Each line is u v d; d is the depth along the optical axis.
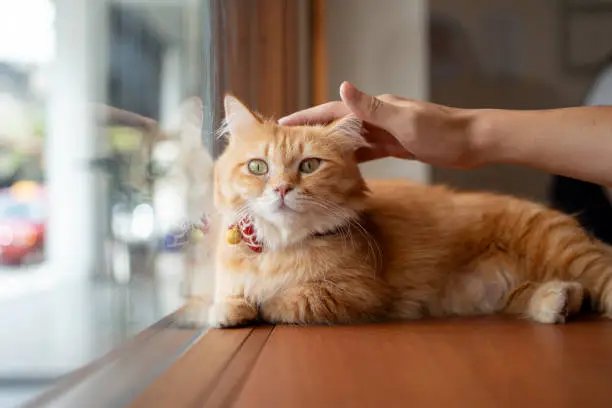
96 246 0.67
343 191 0.53
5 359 0.36
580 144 0.49
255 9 0.68
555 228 0.58
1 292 0.49
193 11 0.69
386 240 0.56
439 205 0.62
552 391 0.30
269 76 0.74
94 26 0.68
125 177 0.73
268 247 0.51
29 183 0.57
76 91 0.67
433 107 0.52
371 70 1.22
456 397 0.29
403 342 0.40
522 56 1.19
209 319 0.47
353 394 0.30
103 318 0.50
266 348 0.39
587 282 0.54
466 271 0.59
